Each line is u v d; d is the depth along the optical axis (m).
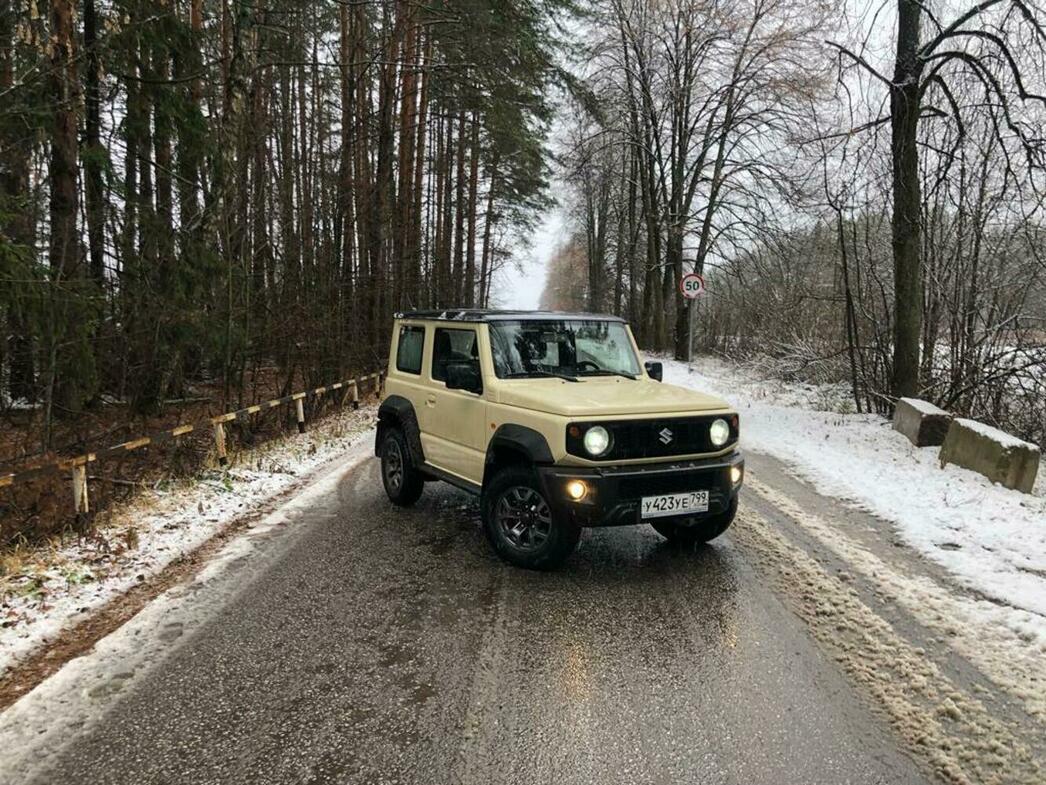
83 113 9.14
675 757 2.95
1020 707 3.34
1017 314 10.73
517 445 4.98
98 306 8.32
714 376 21.39
